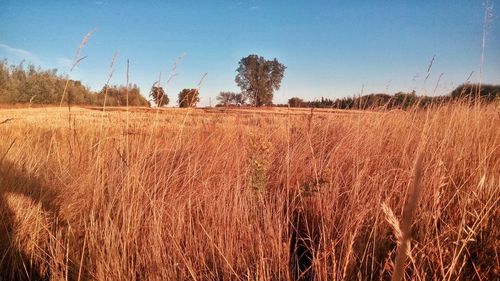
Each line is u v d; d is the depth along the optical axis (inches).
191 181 133.3
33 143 216.1
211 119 184.1
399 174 122.3
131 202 111.3
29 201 122.8
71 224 114.7
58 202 129.2
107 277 87.5
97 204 119.8
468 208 92.4
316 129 205.0
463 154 124.9
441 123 159.3
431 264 79.7
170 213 114.8
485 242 81.6
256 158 125.1
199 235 101.9
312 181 120.0
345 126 198.2
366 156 144.0
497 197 90.9
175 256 92.1
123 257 91.5
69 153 172.9
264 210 107.4
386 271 81.4
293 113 217.8
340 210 111.7
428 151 124.1
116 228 102.0
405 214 30.2
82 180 138.2
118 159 143.3
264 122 194.4
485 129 150.5
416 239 87.4
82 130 179.5
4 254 97.0
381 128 182.5
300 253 104.2
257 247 96.8
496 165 112.8
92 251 96.7
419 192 29.8
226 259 85.1
